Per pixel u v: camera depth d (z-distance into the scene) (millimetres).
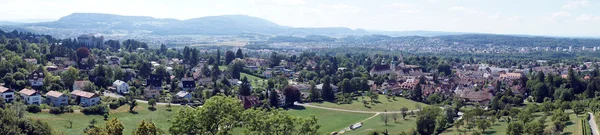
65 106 171000
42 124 129125
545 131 134500
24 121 119438
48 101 187375
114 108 183500
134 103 185625
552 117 157625
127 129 156500
